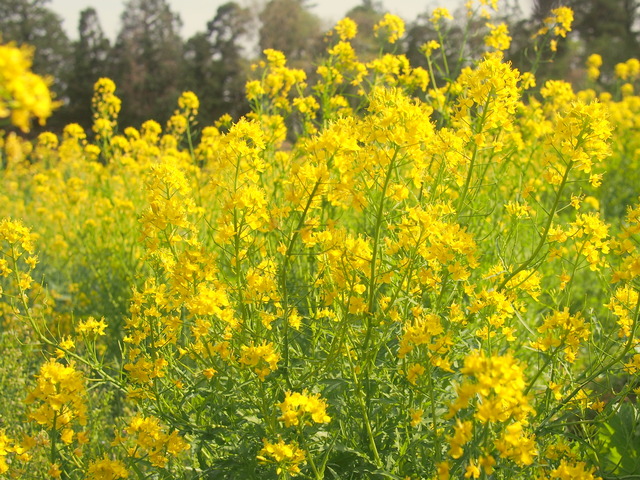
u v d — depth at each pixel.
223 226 2.62
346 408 2.70
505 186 5.06
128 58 33.44
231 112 29.83
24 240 3.12
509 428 1.84
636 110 10.94
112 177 6.82
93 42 34.81
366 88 6.16
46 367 2.42
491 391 1.79
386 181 2.43
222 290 2.57
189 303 2.48
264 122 4.90
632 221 2.68
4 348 4.36
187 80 30.92
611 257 4.30
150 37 34.16
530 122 5.59
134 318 2.96
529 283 2.85
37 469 3.09
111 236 6.22
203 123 29.39
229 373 2.75
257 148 2.61
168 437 2.59
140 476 2.60
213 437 2.66
